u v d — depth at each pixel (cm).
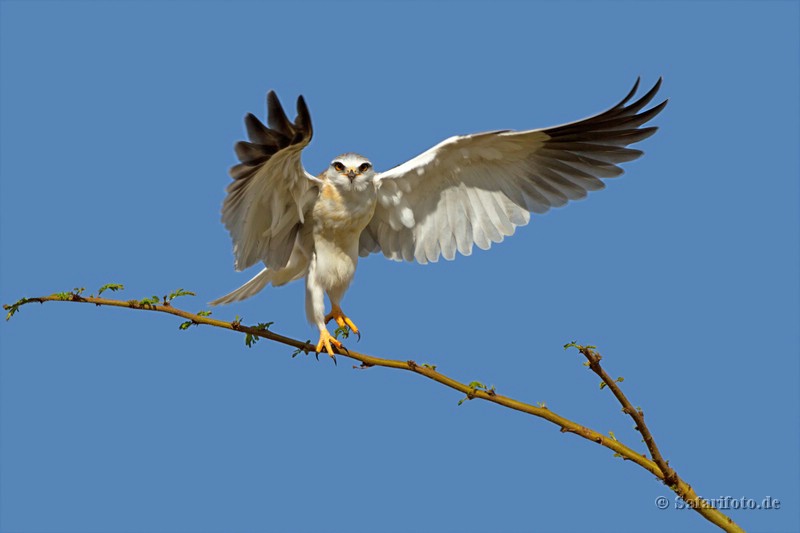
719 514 876
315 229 1167
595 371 867
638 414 871
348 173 1137
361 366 950
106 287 902
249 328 942
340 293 1189
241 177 995
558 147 1200
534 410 898
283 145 960
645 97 1140
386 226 1247
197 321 921
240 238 1097
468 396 906
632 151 1188
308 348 954
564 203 1232
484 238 1239
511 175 1229
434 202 1238
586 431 896
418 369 926
